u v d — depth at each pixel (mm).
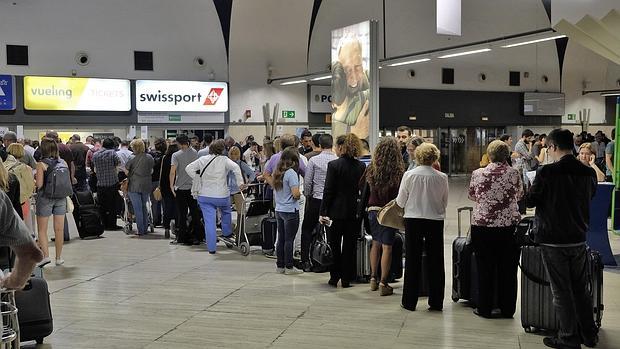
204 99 21391
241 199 8586
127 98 20281
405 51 23953
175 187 9484
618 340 4680
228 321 5352
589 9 7840
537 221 4500
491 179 5137
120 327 5215
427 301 5961
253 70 22250
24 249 2359
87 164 13672
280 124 22797
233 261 8156
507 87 26656
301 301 5996
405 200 5547
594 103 28562
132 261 8211
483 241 5195
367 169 6188
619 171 9727
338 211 6359
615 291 6254
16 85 18938
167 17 20688
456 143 26188
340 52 10797
